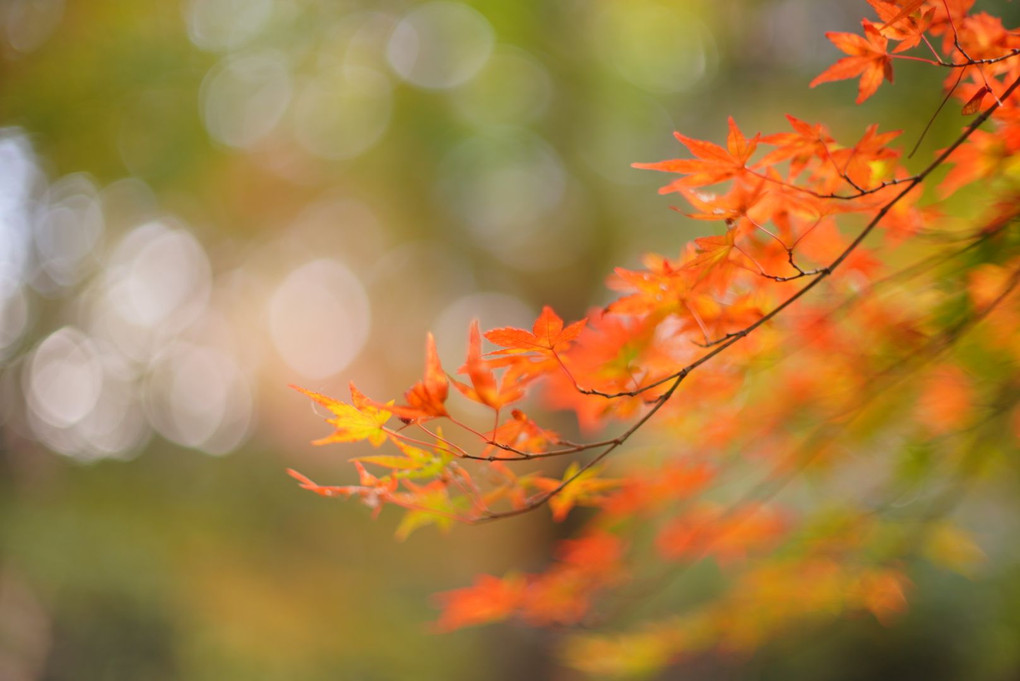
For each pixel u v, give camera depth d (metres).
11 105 5.14
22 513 5.14
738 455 1.90
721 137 6.54
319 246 8.55
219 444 9.10
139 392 7.49
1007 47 1.06
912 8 0.88
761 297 1.30
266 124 7.14
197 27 6.20
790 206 1.14
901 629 4.52
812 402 1.70
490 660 6.43
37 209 5.85
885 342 1.53
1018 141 1.10
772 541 2.10
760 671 4.66
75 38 5.40
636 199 8.02
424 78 7.97
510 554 7.73
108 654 5.32
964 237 1.27
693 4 7.18
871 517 2.00
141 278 7.23
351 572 8.09
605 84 8.04
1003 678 3.99
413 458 1.08
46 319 6.17
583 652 2.38
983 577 3.97
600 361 1.24
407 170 7.99
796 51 5.76
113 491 6.38
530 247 8.62
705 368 1.45
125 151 5.92
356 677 6.27
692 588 5.41
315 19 6.95
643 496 1.82
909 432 1.89
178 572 6.04
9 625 4.80
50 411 6.23
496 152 8.02
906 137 3.49
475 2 7.58
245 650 5.91
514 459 1.00
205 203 6.94
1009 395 1.71
